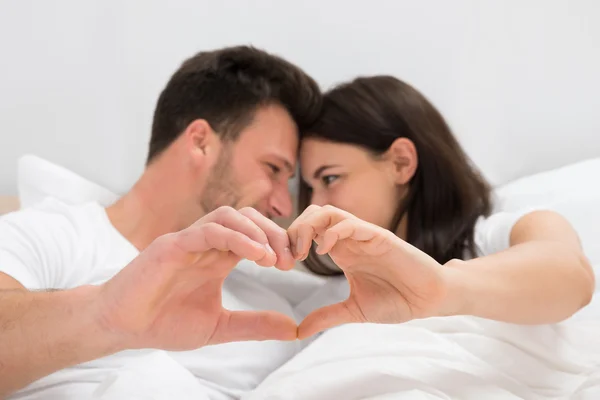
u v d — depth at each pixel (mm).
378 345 707
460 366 660
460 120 1400
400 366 652
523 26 1375
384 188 1021
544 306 687
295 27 1379
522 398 641
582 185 1169
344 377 637
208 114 979
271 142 994
